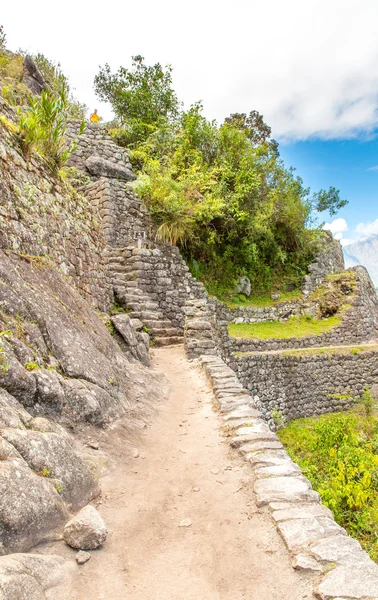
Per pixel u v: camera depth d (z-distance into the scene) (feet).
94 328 18.16
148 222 43.45
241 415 16.56
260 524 9.48
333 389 51.65
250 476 11.78
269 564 8.11
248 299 64.28
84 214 26.22
